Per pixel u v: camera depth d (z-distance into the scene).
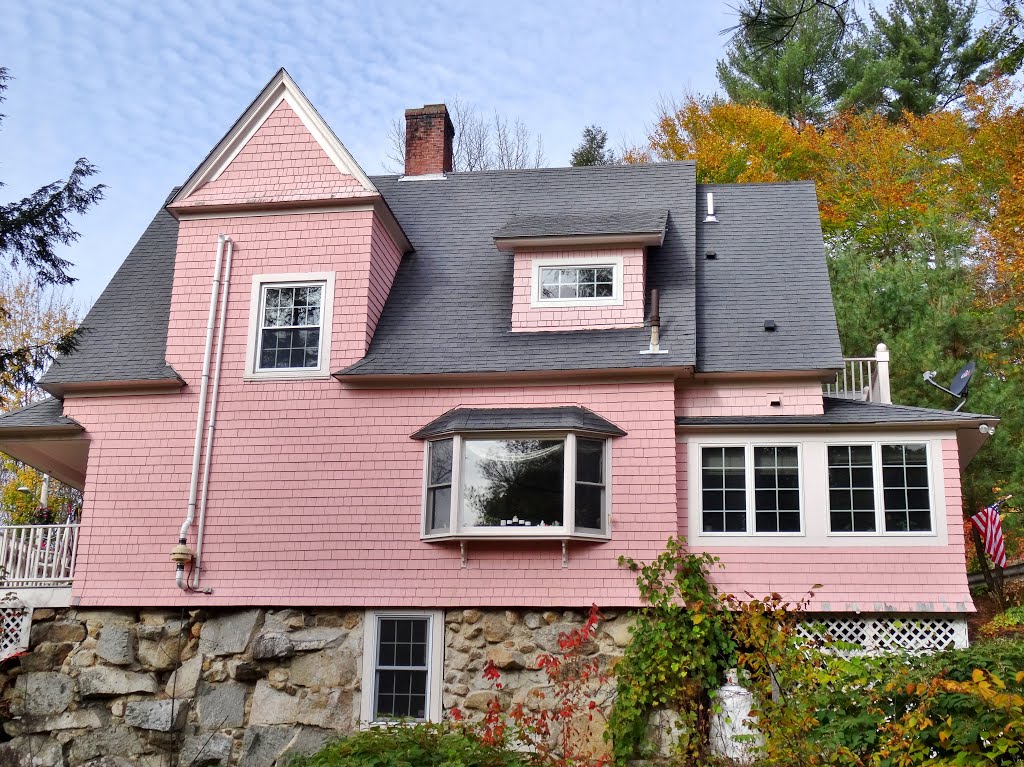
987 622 16.36
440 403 15.03
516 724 12.37
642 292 15.50
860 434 14.23
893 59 33.28
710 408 14.87
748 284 16.45
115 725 14.45
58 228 15.29
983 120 29.14
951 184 29.41
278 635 14.38
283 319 15.75
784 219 17.78
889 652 12.99
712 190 18.73
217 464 15.20
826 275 16.42
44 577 15.21
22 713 14.62
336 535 14.70
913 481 13.98
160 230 18.66
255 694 14.31
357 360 15.38
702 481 14.45
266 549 14.78
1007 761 8.81
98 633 14.82
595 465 14.38
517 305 15.76
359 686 14.13
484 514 14.15
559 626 13.88
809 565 13.88
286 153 16.38
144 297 17.19
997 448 18.94
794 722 10.13
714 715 12.78
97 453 15.51
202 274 16.05
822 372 14.55
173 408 15.52
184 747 14.22
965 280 22.91
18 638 15.09
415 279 16.94
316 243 15.95
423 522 14.48
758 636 11.39
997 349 21.06
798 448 14.34
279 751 14.00
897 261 22.86
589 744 13.19
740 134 31.23
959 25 33.78
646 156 32.78
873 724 10.27
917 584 13.59
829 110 33.62
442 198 18.83
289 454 15.11
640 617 13.53
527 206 18.25
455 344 15.51
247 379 15.48
